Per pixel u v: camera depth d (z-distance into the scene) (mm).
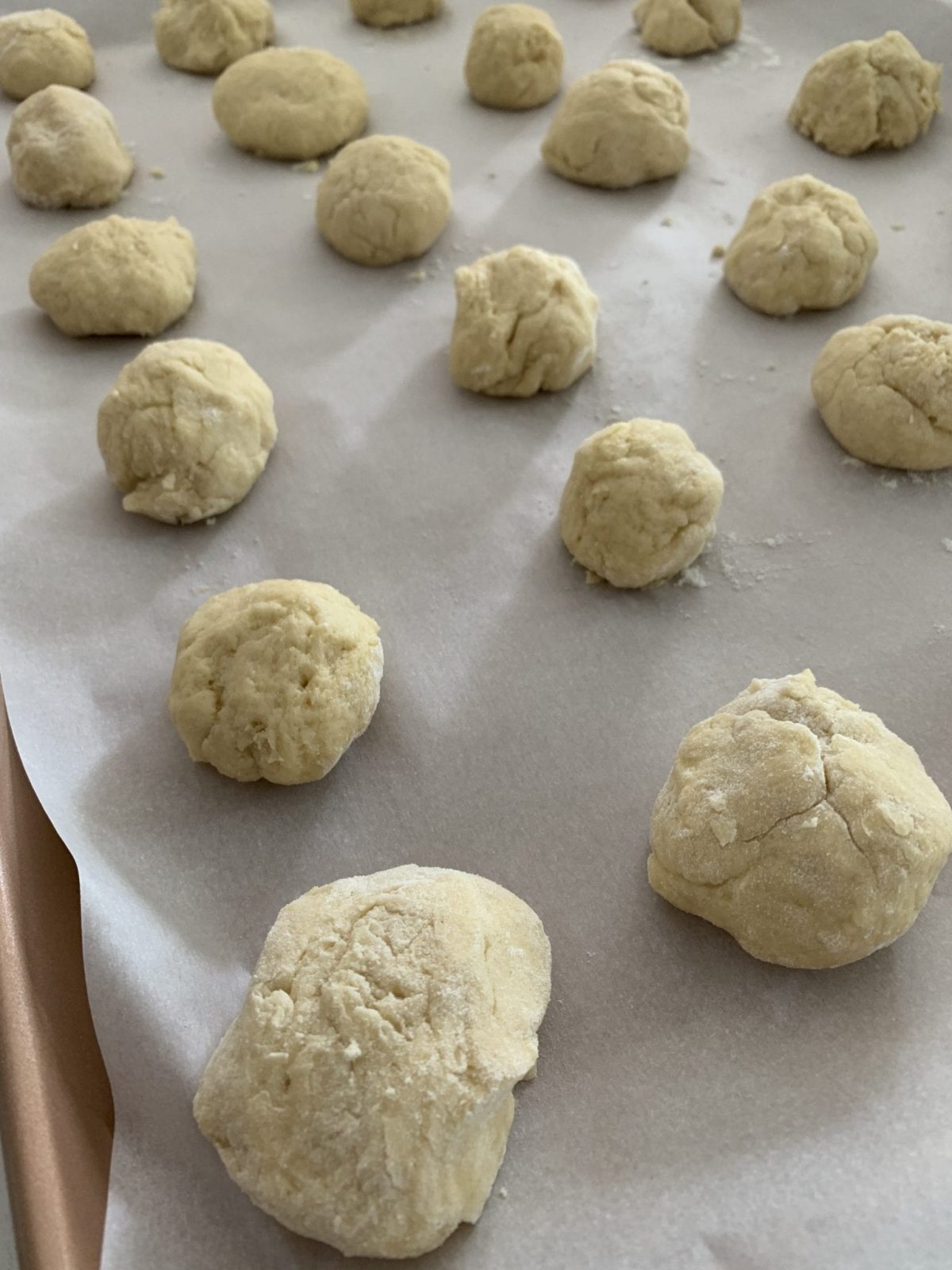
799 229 275
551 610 225
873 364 244
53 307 277
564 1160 156
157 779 200
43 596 226
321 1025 154
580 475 229
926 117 326
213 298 294
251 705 193
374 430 261
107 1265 146
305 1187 146
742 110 346
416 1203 144
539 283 262
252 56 341
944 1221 145
